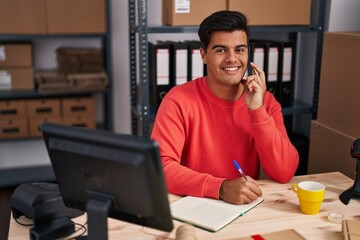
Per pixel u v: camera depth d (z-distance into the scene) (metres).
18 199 1.29
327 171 2.12
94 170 1.02
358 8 2.39
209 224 1.26
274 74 2.43
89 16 2.93
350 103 1.93
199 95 1.71
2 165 3.37
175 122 1.66
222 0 2.20
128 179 0.98
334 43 2.01
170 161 1.58
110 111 3.22
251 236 1.21
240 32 1.58
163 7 2.37
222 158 1.71
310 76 2.60
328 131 2.08
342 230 1.22
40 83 2.93
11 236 1.24
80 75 2.98
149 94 2.38
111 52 3.11
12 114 2.99
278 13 2.28
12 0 2.79
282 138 1.63
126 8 3.18
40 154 3.40
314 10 2.50
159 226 1.04
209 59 1.63
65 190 1.13
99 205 1.03
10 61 2.93
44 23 2.86
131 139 0.96
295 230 1.23
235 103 1.69
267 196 1.48
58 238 1.23
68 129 1.04
